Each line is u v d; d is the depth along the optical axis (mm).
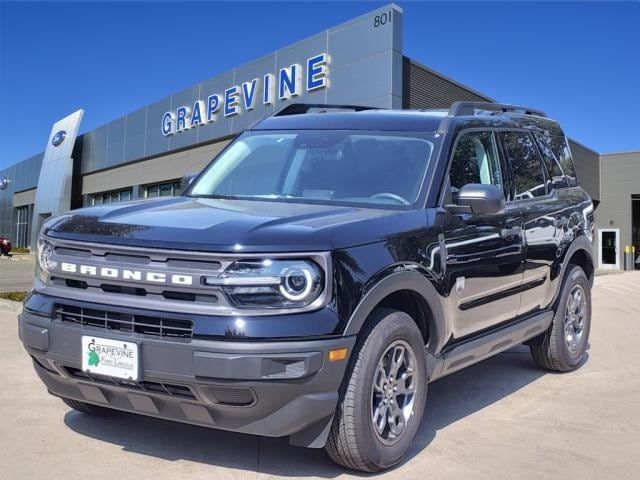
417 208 3875
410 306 3840
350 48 17344
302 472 3451
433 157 4172
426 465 3615
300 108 5617
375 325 3354
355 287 3172
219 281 3020
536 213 5070
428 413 4629
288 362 2990
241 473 3428
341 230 3262
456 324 4031
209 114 23797
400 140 4375
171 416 3260
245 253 3025
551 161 5797
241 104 21953
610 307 10883
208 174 4828
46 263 3492
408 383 3666
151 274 3137
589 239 6047
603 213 34000
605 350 7074
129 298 3199
